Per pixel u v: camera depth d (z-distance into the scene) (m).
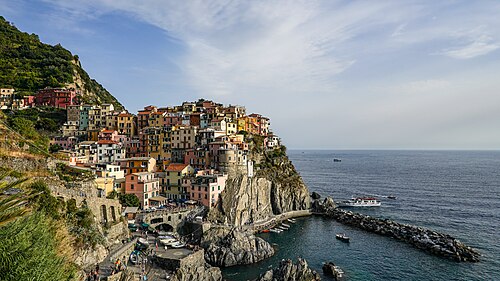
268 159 175.12
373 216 154.75
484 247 109.12
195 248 84.25
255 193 142.62
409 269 90.94
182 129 163.50
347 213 149.88
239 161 146.25
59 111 192.38
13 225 23.73
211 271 78.94
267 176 159.25
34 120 176.00
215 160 148.38
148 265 75.25
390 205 181.62
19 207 24.25
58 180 73.56
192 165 152.12
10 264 22.06
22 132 86.38
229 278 84.50
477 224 139.38
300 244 112.50
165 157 163.25
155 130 167.38
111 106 196.50
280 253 103.06
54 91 198.88
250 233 120.69
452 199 198.88
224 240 98.88
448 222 143.00
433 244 105.06
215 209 126.44
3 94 194.88
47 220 30.20
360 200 182.50
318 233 126.06
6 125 81.00
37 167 72.44
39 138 92.56
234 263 92.31
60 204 63.94
